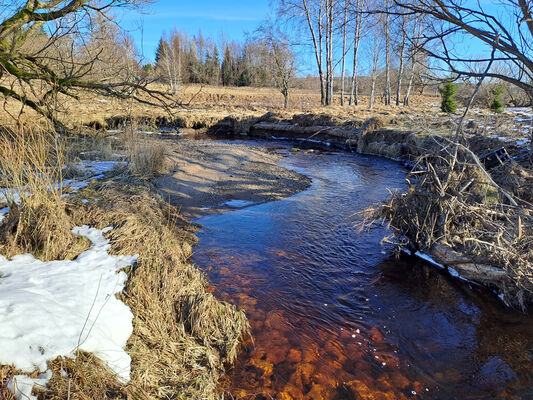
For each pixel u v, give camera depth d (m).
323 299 4.93
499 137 12.22
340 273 5.63
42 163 4.96
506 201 6.15
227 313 4.11
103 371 2.74
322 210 8.57
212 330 3.85
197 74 53.28
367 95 48.69
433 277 5.52
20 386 2.29
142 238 5.10
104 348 2.95
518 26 6.54
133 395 2.68
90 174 8.54
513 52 6.58
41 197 4.73
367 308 4.77
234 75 60.38
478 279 5.13
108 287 3.79
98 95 8.72
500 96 20.52
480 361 3.83
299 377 3.52
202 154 13.45
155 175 9.81
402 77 29.89
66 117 11.36
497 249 4.68
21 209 4.56
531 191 6.35
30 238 4.41
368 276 5.57
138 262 4.33
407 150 14.74
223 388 3.32
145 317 3.62
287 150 18.05
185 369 3.29
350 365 3.73
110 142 12.38
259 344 3.96
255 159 13.97
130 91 8.86
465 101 16.45
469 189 6.02
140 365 3.06
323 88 31.20
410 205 6.16
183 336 3.68
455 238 5.56
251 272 5.52
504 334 4.25
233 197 9.25
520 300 4.62
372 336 4.21
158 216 6.82
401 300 4.95
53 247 4.36
